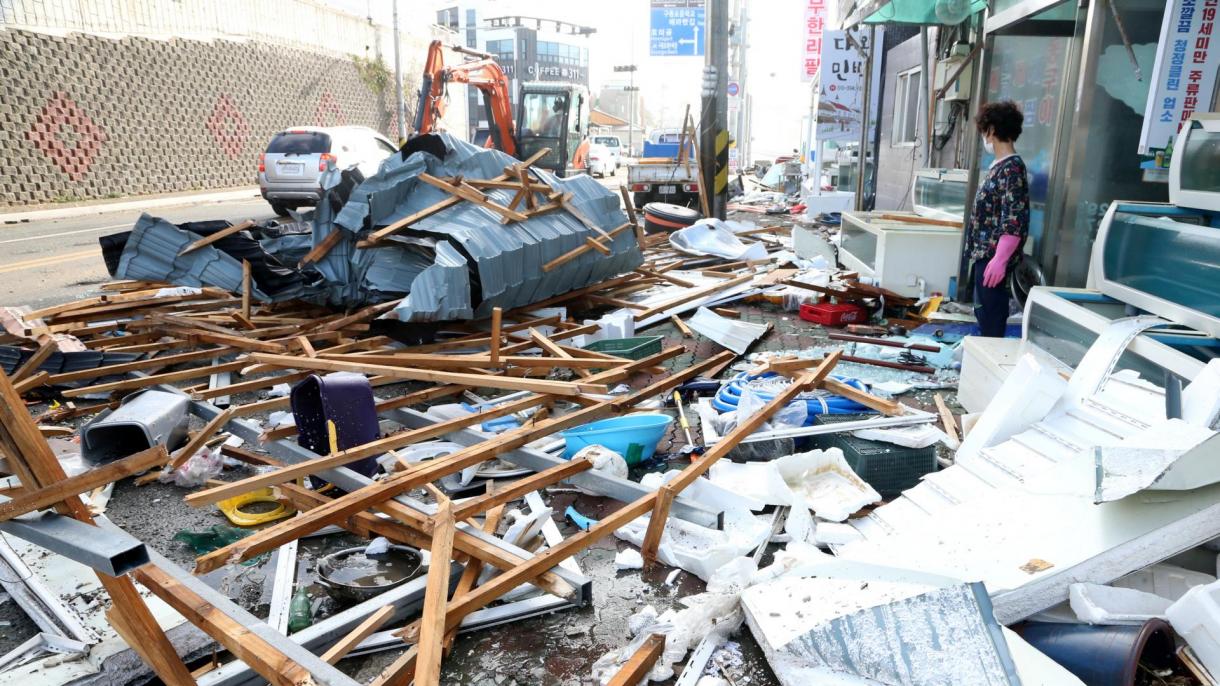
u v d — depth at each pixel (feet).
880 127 47.47
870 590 7.74
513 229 20.18
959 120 32.50
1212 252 11.36
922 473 12.15
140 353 18.34
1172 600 7.73
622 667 7.67
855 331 22.04
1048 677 6.42
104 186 64.18
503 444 11.27
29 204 57.31
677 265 31.99
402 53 113.29
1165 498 7.76
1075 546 7.81
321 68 93.30
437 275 17.54
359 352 17.69
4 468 7.79
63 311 21.24
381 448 11.07
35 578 9.28
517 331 20.58
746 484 11.71
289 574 9.71
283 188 48.21
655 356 16.71
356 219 19.01
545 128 73.05
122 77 65.31
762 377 16.34
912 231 24.26
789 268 31.78
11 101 55.93
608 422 13.92
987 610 6.64
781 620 7.75
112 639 8.09
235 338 17.72
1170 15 13.92
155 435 12.74
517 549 9.07
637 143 222.07
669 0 84.99
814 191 62.64
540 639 8.54
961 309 23.07
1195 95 14.26
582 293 24.48
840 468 11.87
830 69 47.39
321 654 8.00
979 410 14.79
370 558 10.26
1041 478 9.10
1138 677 7.08
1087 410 10.87
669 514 10.88
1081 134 17.53
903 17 30.89
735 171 79.66
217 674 7.34
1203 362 10.02
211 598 7.06
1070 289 14.75
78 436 14.39
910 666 6.63
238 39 78.95
